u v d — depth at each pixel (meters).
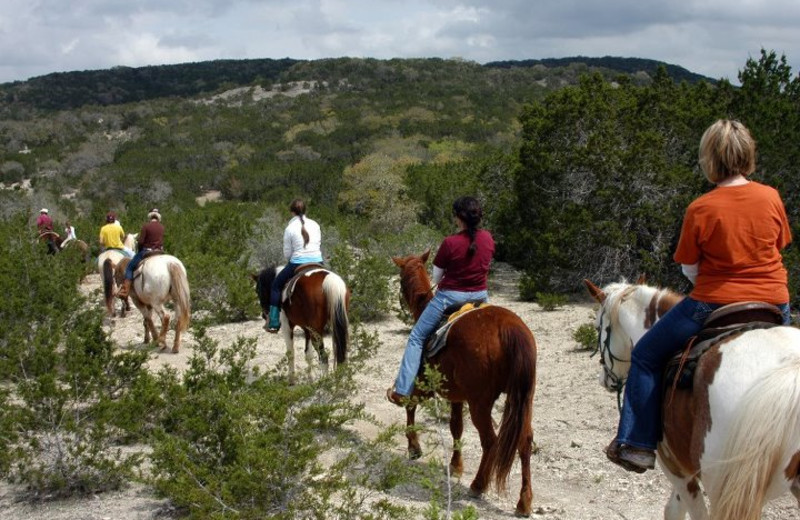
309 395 5.38
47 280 10.20
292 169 59.41
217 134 89.38
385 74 130.50
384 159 36.69
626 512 5.58
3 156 82.88
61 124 104.62
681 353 3.58
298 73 136.88
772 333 3.26
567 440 7.38
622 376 4.63
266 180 58.88
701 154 3.69
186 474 4.99
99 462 5.83
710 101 16.83
